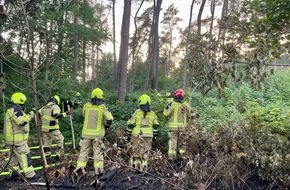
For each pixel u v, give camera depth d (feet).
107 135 25.73
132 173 19.36
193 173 16.43
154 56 74.08
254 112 25.34
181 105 24.54
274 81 43.88
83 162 19.85
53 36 30.58
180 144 21.30
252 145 19.65
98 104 20.86
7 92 28.81
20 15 7.30
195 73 11.00
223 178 18.54
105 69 132.16
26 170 20.34
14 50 7.48
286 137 20.48
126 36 44.16
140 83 130.31
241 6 10.21
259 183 19.65
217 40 10.48
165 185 16.43
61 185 17.89
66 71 47.29
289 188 18.67
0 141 26.94
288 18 9.75
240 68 10.46
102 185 18.52
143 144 17.11
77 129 32.27
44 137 25.31
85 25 56.08
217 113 32.86
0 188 18.62
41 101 26.99
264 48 9.68
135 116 22.66
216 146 20.02
